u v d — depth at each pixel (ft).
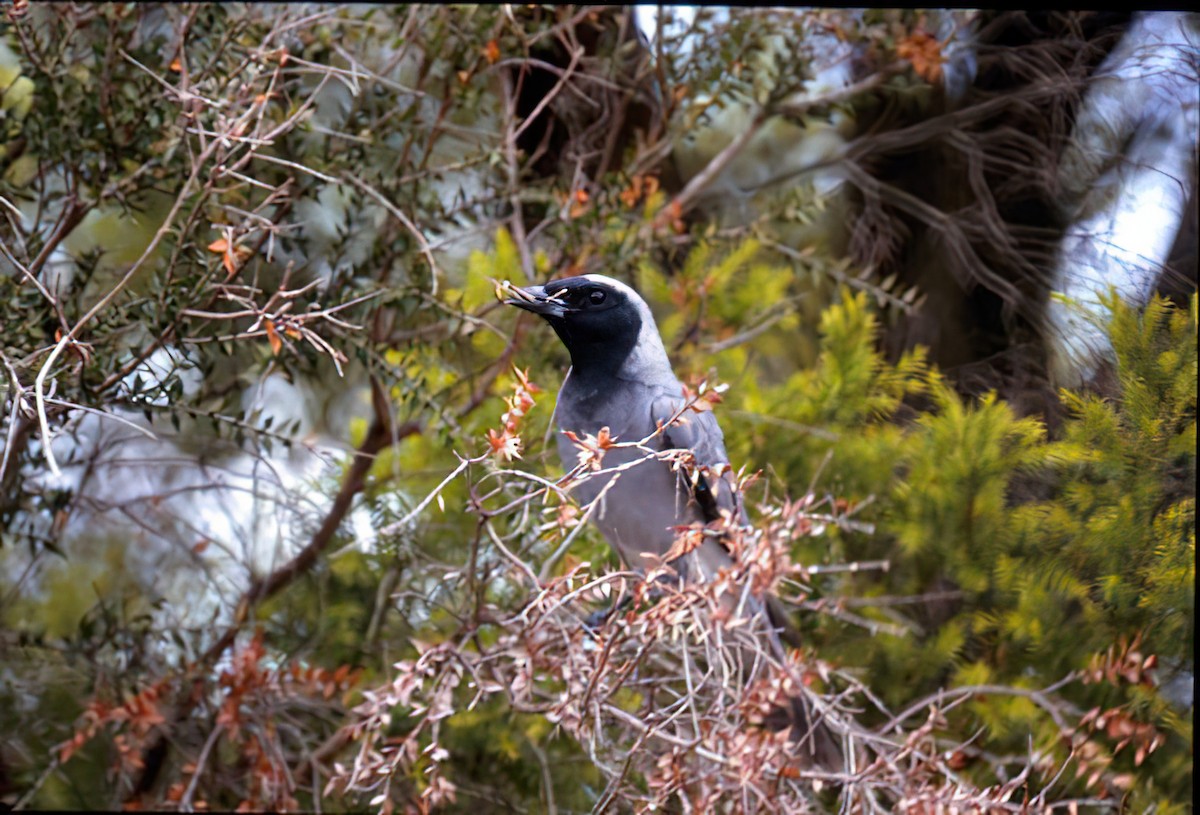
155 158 24.14
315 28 27.66
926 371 31.40
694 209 37.99
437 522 30.01
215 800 27.94
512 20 28.63
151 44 25.59
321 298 25.95
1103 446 26.20
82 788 29.58
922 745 23.84
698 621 20.02
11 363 18.78
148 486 31.81
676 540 20.56
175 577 32.14
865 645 29.30
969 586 28.37
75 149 24.06
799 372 33.24
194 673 27.48
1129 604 25.94
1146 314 26.23
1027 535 27.68
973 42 34.24
